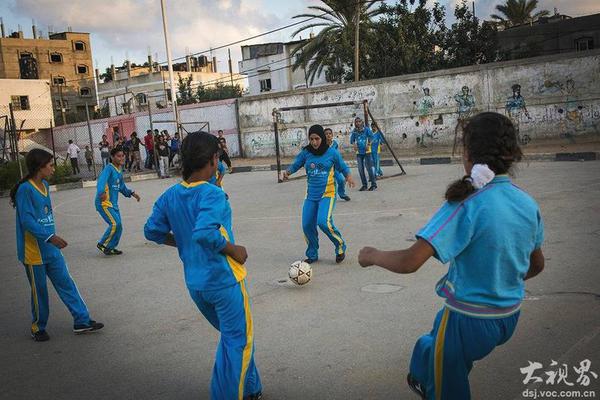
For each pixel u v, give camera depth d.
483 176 2.41
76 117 70.25
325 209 7.49
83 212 15.76
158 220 3.68
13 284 8.15
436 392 2.64
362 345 4.73
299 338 5.01
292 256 8.33
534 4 52.34
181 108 34.28
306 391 3.99
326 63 35.31
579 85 21.27
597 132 21.14
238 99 31.55
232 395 3.53
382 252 2.53
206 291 3.56
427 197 12.54
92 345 5.32
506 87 22.78
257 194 16.19
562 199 10.55
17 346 5.44
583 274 6.04
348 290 6.36
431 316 5.29
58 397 4.25
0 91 47.53
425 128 25.09
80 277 8.15
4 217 16.45
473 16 31.14
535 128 22.39
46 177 5.45
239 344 3.60
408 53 30.78
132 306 6.49
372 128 16.91
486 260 2.43
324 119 28.22
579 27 35.47
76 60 77.25
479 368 4.09
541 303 5.29
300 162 7.63
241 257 3.62
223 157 19.19
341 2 31.91
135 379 4.48
